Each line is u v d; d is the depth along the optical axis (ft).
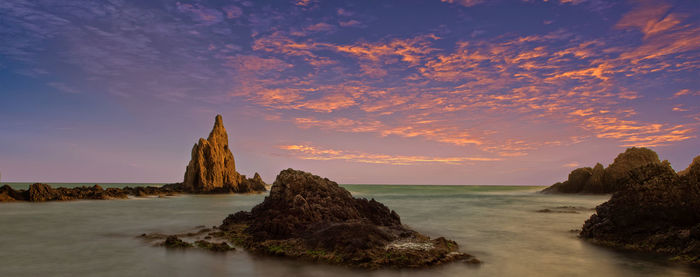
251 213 97.25
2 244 68.80
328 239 59.21
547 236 80.48
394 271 48.88
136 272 48.73
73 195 201.57
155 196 261.44
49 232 84.23
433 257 54.08
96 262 54.08
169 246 64.59
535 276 47.70
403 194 362.74
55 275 47.55
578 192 297.94
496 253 61.87
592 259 56.85
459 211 151.33
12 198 177.37
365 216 87.56
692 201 63.16
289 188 91.81
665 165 68.39
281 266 51.11
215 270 49.44
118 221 107.34
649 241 63.05
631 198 68.90
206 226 94.73
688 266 51.85
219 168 333.01
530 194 339.36
